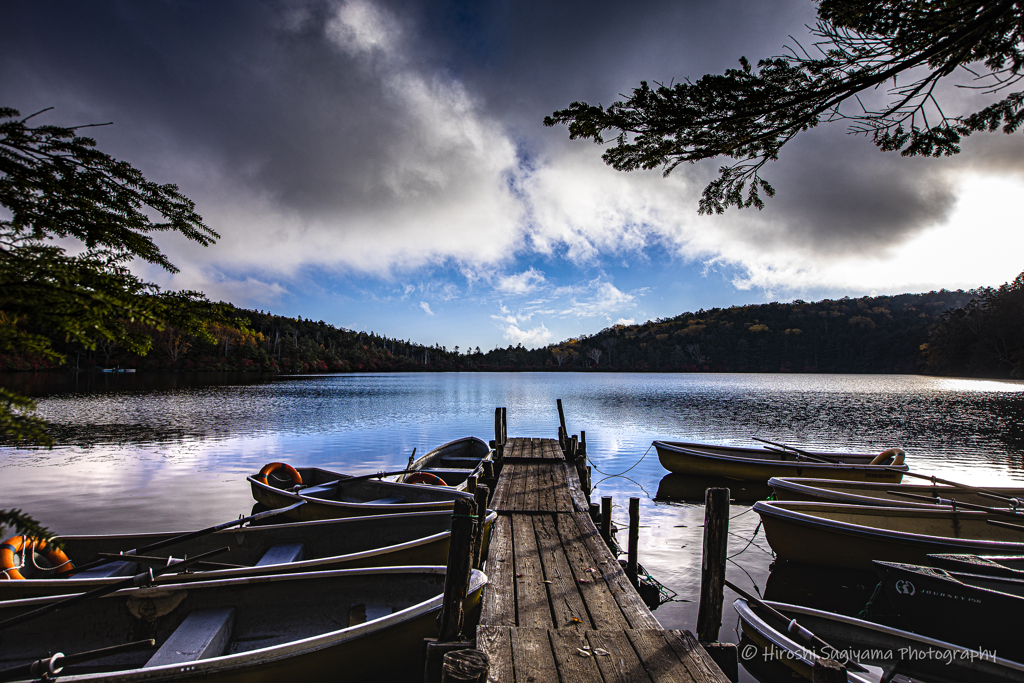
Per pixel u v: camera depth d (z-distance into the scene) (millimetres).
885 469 10727
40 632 4293
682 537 8812
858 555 6738
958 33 2836
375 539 6531
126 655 4387
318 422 24656
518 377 109125
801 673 4215
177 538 5445
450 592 3225
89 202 1922
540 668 2902
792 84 3031
